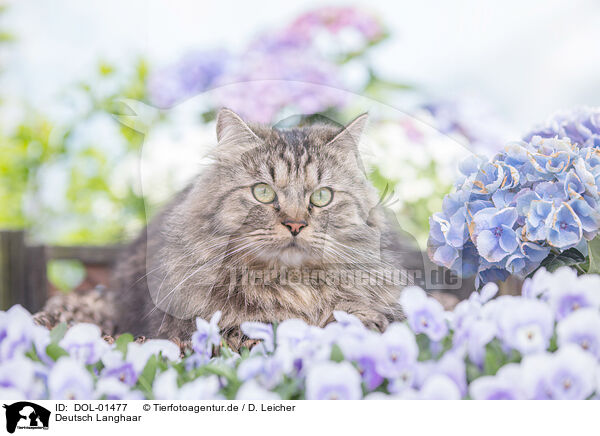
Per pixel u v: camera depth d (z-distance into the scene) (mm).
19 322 1053
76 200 3770
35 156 3754
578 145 1635
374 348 931
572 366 856
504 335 956
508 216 1408
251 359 996
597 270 1391
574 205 1356
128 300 2295
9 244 3156
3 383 926
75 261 3379
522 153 1464
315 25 3141
